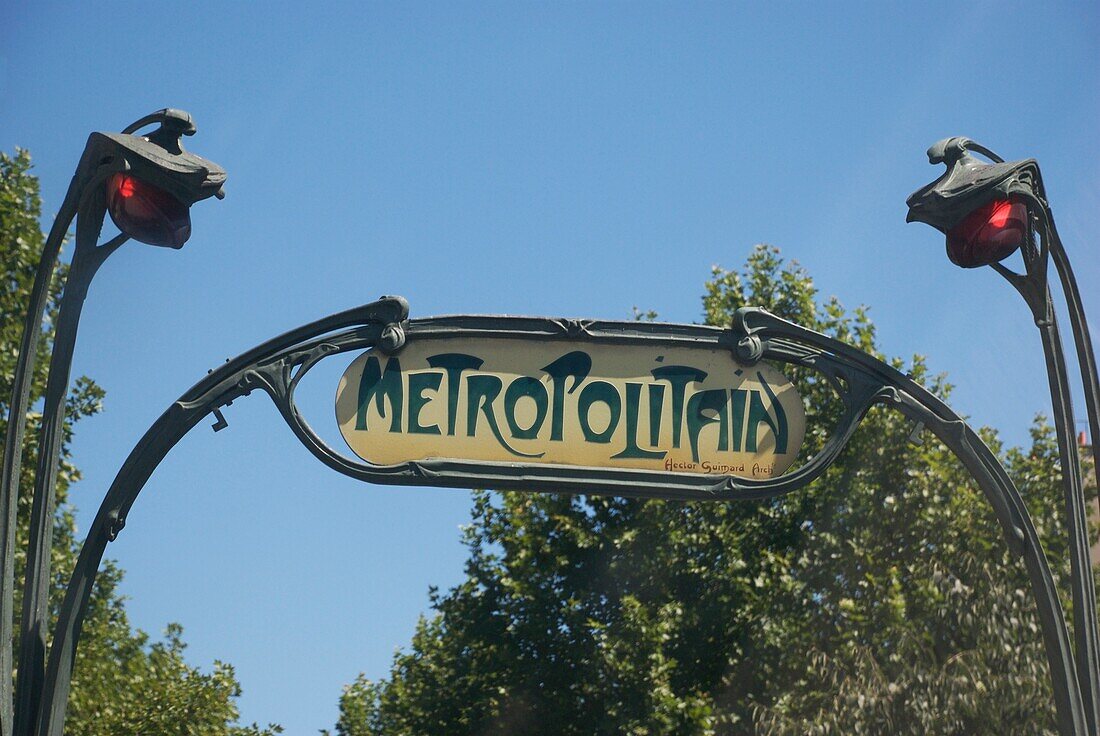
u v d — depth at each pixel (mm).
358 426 5820
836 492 21984
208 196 5805
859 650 18672
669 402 5949
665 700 20766
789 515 22438
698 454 5926
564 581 23156
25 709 5559
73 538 20359
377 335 5871
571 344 5965
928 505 21109
